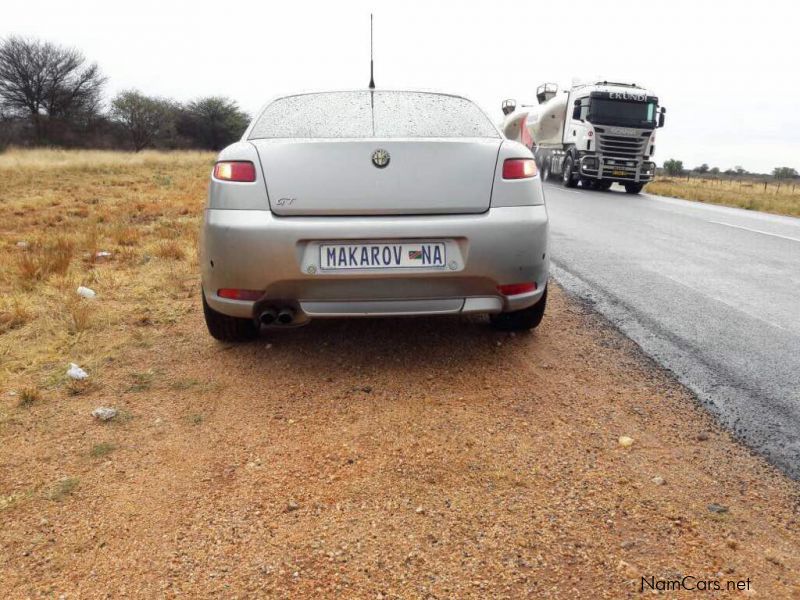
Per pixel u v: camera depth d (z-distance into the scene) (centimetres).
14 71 4578
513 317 397
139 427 284
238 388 327
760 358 384
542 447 265
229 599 179
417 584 184
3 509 222
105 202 1297
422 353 377
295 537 206
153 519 217
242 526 212
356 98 381
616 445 268
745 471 249
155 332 417
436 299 322
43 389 325
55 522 215
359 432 278
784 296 559
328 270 307
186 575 190
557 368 356
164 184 1791
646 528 211
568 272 634
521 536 206
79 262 638
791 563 195
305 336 407
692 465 253
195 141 6034
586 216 1231
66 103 4719
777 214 1647
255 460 255
